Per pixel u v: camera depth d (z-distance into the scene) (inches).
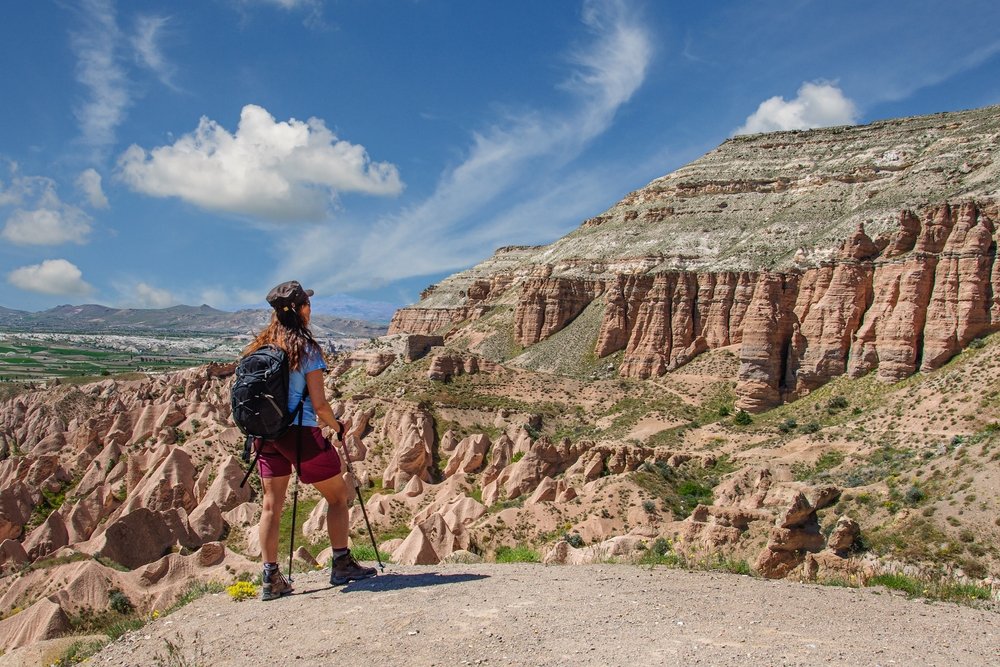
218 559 1552.7
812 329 3914.9
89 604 1368.1
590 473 2568.9
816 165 6077.8
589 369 4948.3
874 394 3341.5
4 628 1278.3
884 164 5502.0
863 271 3853.3
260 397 441.7
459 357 4220.0
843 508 1929.1
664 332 4655.5
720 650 358.3
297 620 410.3
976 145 4899.1
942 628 433.4
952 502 1696.6
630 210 6806.1
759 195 5989.2
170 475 2812.5
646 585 500.4
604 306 5423.2
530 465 2662.4
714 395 4069.9
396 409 3558.1
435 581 496.7
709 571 593.6
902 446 2578.7
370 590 470.3
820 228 4921.3
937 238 3646.7
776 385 3850.9
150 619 511.8
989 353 2960.1
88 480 3152.1
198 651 375.6
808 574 716.0
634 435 3555.6
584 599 447.8
